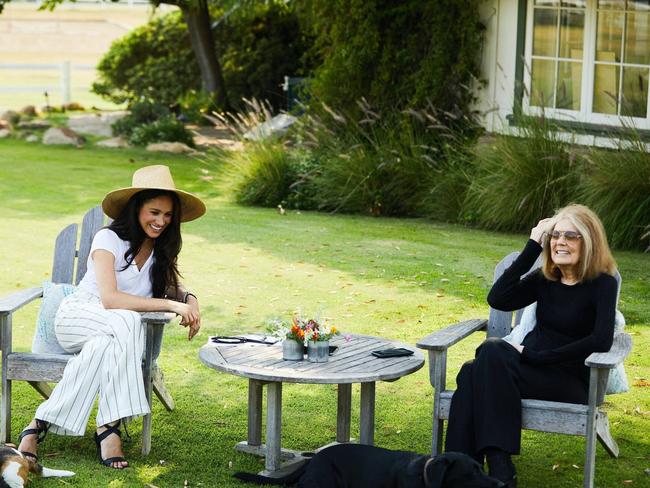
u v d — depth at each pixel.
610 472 4.32
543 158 9.83
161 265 4.72
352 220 10.76
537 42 11.43
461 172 10.64
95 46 43.72
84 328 4.43
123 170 14.05
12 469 3.88
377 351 4.35
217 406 5.16
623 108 10.64
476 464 3.46
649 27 10.45
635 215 9.06
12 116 19.23
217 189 12.69
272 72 21.23
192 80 22.20
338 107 12.48
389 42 12.09
